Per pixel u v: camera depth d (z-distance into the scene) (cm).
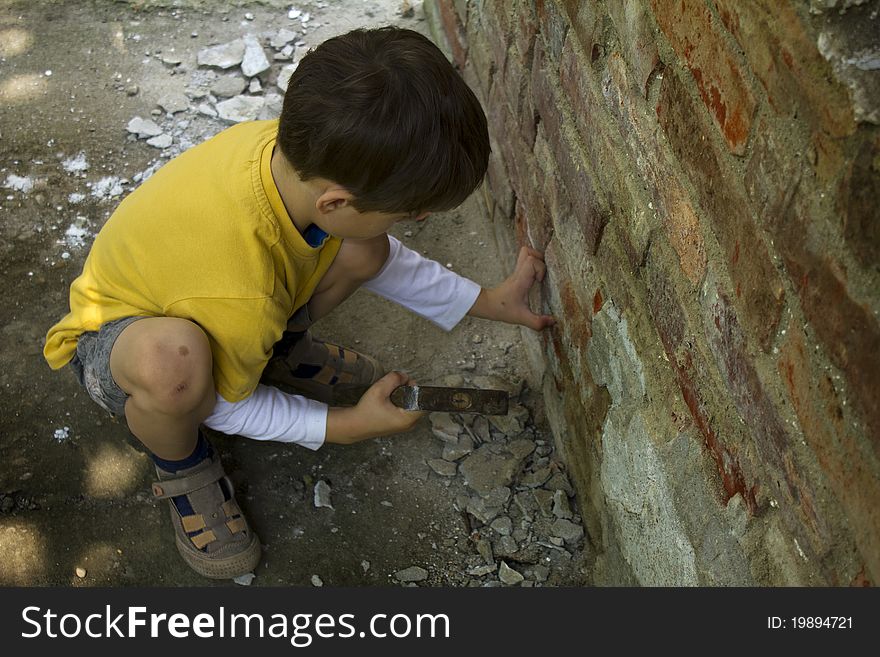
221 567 175
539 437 202
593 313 164
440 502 191
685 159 122
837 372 92
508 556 183
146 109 262
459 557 183
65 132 254
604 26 146
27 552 178
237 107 264
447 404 176
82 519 184
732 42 107
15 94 263
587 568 181
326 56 136
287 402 175
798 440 102
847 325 89
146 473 191
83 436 196
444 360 215
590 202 159
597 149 154
